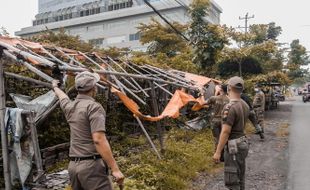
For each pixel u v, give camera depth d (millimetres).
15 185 5750
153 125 11805
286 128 15133
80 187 3627
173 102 8945
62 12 84188
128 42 66438
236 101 4684
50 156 7938
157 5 61250
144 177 6582
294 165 8562
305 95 39969
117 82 7996
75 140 3578
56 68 5930
